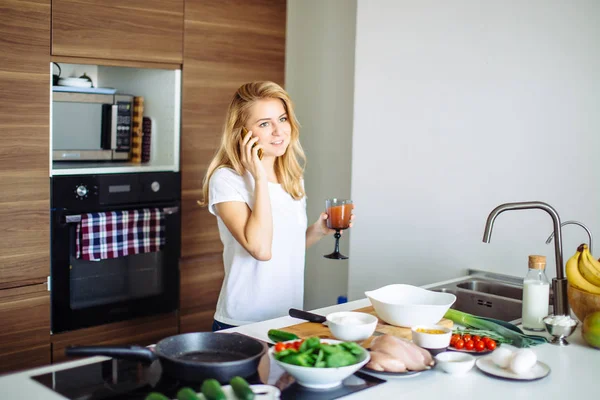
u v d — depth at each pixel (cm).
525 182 277
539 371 167
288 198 236
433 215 307
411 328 184
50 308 300
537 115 271
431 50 302
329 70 372
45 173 292
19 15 279
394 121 317
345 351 153
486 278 283
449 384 158
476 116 289
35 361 296
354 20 357
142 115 349
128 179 321
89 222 306
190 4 335
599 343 184
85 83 327
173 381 152
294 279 235
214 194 222
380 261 328
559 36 263
